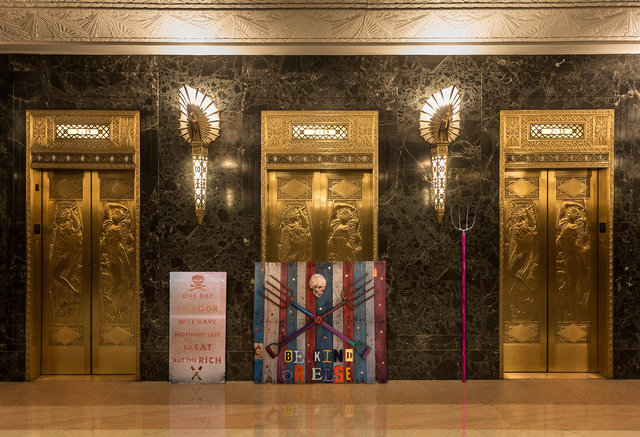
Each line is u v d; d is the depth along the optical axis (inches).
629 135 185.5
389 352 185.5
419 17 180.7
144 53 186.1
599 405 158.2
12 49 182.1
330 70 187.2
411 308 186.4
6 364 184.1
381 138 186.9
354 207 191.6
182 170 186.5
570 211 189.9
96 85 185.6
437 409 154.5
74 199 191.2
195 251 186.5
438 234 186.5
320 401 161.6
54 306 191.0
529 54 186.5
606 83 185.9
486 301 186.2
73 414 151.0
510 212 191.3
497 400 162.7
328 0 179.3
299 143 186.9
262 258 185.9
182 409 155.0
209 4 180.2
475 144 186.5
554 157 185.9
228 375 184.4
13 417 148.6
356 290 183.3
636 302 185.6
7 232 184.2
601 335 189.3
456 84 186.7
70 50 183.6
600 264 189.5
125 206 191.0
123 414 150.9
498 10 179.5
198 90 186.2
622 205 185.2
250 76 187.0
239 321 185.3
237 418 147.1
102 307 191.3
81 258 191.6
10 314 183.8
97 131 186.2
